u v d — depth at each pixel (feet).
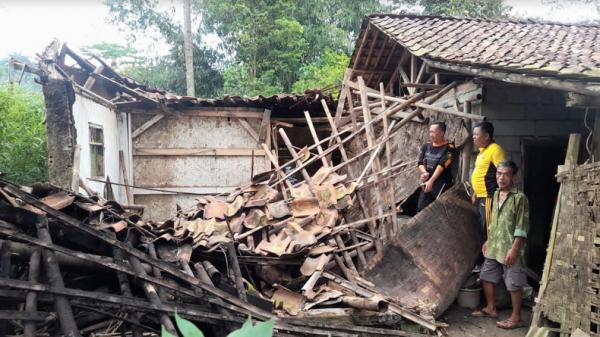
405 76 29.91
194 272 13.73
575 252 12.58
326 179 20.57
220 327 11.87
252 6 57.62
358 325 14.94
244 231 18.63
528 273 19.08
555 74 13.12
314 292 16.10
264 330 2.62
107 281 12.29
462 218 19.52
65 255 11.17
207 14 58.90
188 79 55.72
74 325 9.62
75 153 21.81
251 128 31.96
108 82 28.40
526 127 21.18
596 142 14.14
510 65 15.12
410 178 24.47
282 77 57.72
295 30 56.29
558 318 13.00
